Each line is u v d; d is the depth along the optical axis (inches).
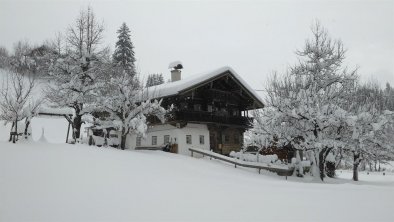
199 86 1266.0
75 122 1112.8
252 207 393.7
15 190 386.3
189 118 1261.1
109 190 436.5
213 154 1141.7
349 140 1020.5
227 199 441.7
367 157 1258.6
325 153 1019.3
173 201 405.1
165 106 1352.1
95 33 1203.9
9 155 583.8
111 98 1089.4
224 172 868.6
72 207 341.4
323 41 1112.2
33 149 697.0
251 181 717.9
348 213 376.5
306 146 968.9
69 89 1086.4
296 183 741.9
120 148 1123.9
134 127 1039.6
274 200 451.8
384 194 560.7
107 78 1196.5
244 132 1498.5
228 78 1382.9
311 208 400.2
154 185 508.7
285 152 1311.5
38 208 329.4
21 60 2098.9
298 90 1061.1
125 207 358.0
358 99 1139.9
